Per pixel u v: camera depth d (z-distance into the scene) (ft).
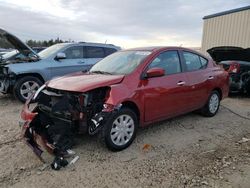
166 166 12.34
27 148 13.87
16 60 25.46
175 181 11.09
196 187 10.67
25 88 24.25
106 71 15.81
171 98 16.12
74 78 14.65
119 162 12.63
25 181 10.91
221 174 11.68
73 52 27.84
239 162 12.82
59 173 11.55
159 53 16.15
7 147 13.99
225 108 23.53
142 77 14.70
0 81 24.82
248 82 27.48
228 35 52.47
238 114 21.54
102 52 30.17
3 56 27.12
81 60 28.12
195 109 18.71
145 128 17.40
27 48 24.53
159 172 11.80
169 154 13.62
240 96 29.63
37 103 14.40
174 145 14.79
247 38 48.75
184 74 17.29
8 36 22.94
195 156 13.46
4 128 16.92
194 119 19.70
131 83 14.10
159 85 15.29
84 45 28.81
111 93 13.15
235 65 27.20
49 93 13.87
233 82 27.27
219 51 31.07
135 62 15.47
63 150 12.48
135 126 14.40
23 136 13.19
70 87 13.21
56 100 13.71
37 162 12.44
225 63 28.22
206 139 15.84
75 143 14.44
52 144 12.42
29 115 13.41
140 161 12.79
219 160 13.03
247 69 27.53
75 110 12.76
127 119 13.92
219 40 54.65
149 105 14.85
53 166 11.82
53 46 28.68
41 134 12.84
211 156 13.47
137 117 14.62
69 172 11.65
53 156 12.92
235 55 30.40
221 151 14.14
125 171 11.84
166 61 16.42
